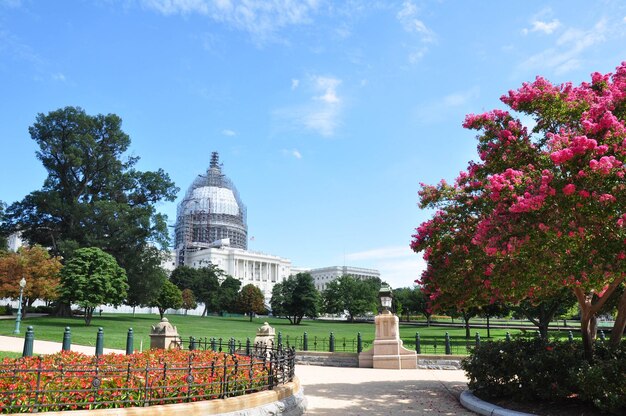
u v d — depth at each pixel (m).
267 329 25.48
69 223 63.88
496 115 13.27
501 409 11.17
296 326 78.56
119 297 52.53
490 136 13.20
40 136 64.31
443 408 12.48
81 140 63.16
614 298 16.53
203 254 158.75
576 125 11.98
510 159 12.41
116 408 8.20
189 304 103.12
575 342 12.95
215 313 129.88
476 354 13.24
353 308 103.19
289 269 188.25
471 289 13.94
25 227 64.44
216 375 10.30
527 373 11.31
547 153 11.26
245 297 101.50
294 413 11.17
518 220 10.12
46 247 65.56
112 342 30.97
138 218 63.66
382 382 17.86
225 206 175.50
